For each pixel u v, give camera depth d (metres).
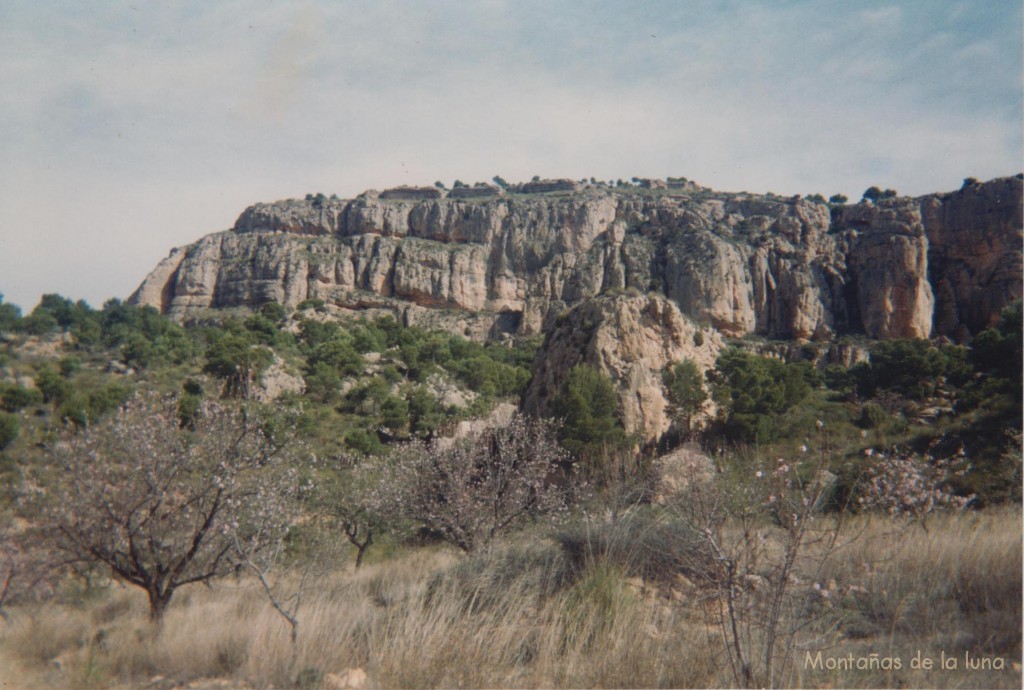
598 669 5.05
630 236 118.38
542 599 6.74
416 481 16.77
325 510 19.14
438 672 5.15
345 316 110.06
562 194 136.25
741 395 27.61
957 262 100.88
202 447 10.72
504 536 14.05
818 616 5.64
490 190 144.50
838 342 93.00
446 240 129.38
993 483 14.19
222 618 8.05
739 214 119.00
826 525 8.08
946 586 6.54
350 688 5.17
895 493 10.51
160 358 54.38
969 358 43.78
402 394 58.22
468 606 6.39
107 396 34.78
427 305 120.44
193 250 132.25
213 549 10.73
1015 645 5.31
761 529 6.32
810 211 110.81
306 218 134.75
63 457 10.32
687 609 6.12
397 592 7.97
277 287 119.75
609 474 14.84
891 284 97.81
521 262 122.56
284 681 5.50
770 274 103.75
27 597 11.76
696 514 5.61
